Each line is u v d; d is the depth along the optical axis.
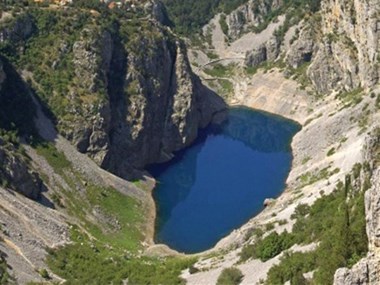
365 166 94.38
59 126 170.12
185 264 118.50
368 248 63.31
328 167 167.75
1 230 114.62
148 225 158.00
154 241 151.25
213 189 181.25
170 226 158.88
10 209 125.62
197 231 155.75
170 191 181.00
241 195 175.88
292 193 162.75
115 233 148.88
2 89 161.88
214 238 151.88
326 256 77.56
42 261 113.56
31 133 160.12
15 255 109.25
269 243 102.31
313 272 79.44
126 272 114.31
